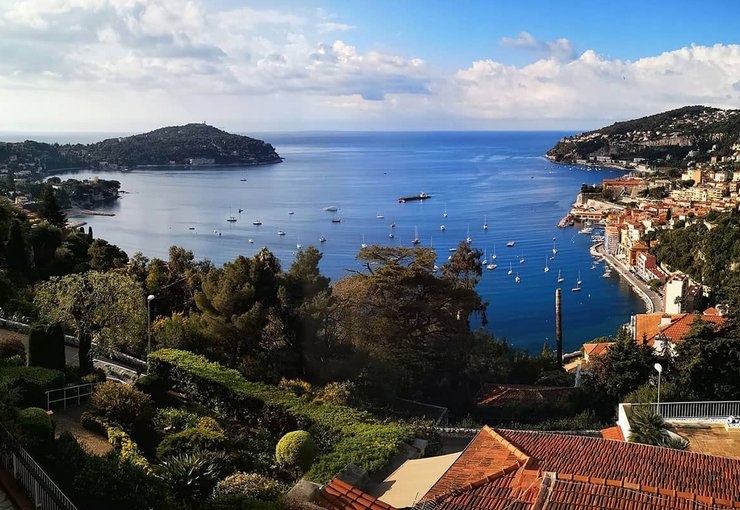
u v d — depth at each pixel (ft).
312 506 44.32
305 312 107.65
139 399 68.33
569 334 341.41
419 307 131.85
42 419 51.31
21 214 221.66
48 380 72.79
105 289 98.02
